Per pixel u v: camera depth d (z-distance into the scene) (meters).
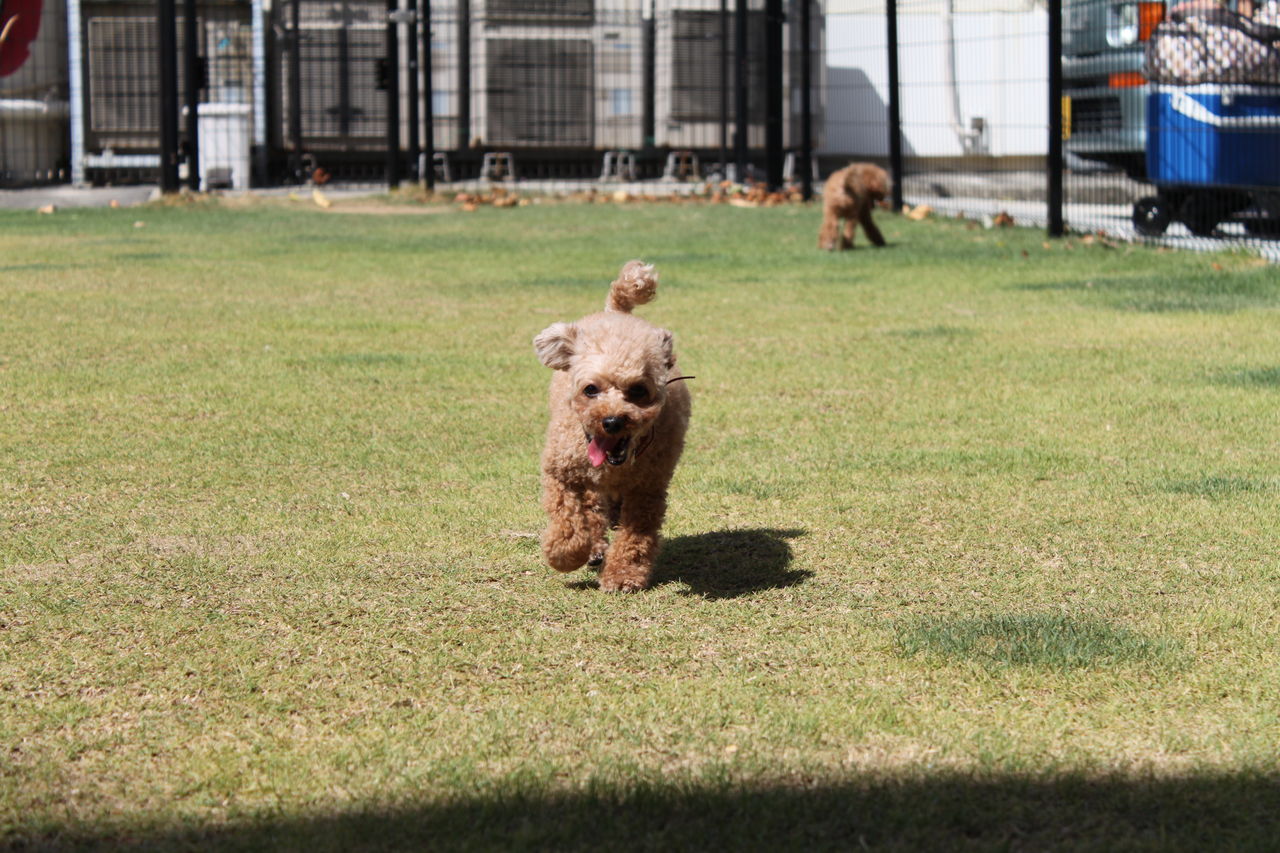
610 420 4.68
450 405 8.17
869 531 5.81
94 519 5.88
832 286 13.39
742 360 9.64
